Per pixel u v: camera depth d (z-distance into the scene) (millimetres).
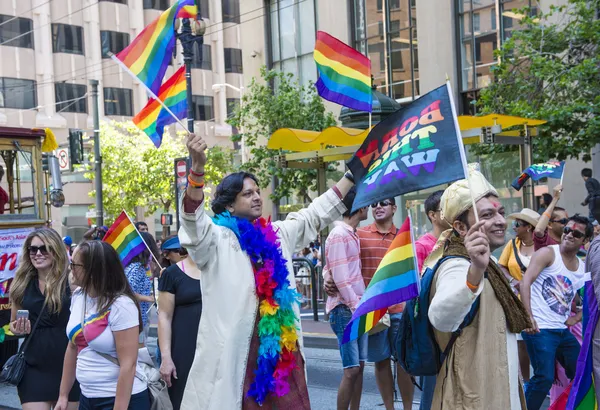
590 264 4938
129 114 46188
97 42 45250
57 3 43656
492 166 13305
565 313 6270
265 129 21391
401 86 20797
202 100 50312
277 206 23266
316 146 13094
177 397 5609
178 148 38719
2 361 10492
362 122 12820
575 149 13594
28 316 5836
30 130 11414
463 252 3836
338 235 6656
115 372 4898
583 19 14336
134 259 7973
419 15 20047
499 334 3771
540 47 14352
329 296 6797
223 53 51688
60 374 5863
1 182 11172
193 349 5598
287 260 4414
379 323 6586
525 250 7625
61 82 43688
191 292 5660
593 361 4895
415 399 8180
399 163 3984
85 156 37875
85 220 43500
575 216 6363
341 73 6129
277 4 23781
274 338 4078
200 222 4031
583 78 13430
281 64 23766
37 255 5879
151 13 47375
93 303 4945
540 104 14172
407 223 4062
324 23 22375
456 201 3859
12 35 41812
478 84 18906
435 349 3924
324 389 9102
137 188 37906
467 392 3729
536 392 6223
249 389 4109
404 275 4055
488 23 18562
